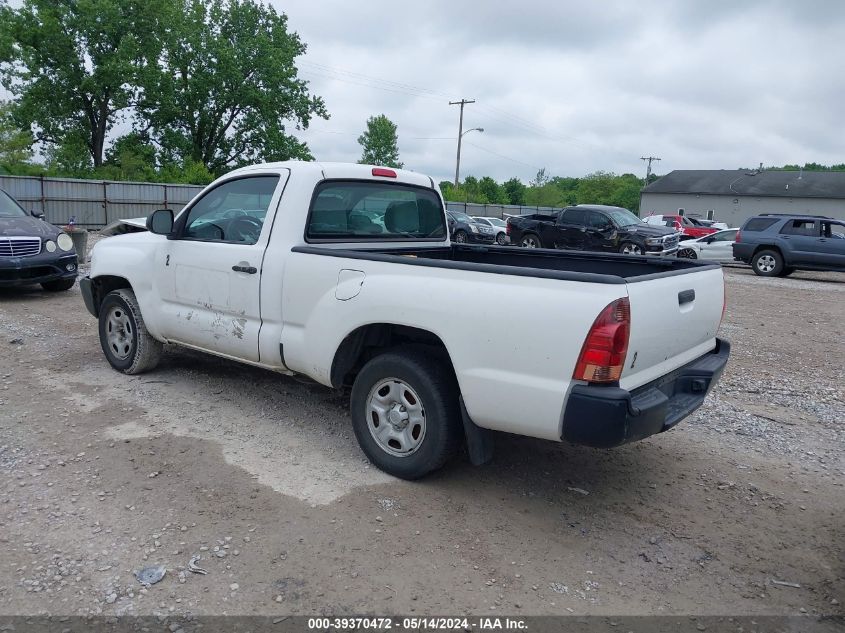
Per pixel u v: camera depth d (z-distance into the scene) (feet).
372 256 12.92
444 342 11.77
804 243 58.80
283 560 10.26
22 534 10.69
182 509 11.65
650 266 15.64
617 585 10.11
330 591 9.57
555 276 10.74
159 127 137.69
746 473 14.46
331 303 13.42
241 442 14.69
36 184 84.28
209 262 15.84
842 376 23.59
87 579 9.62
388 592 9.61
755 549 11.35
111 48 125.70
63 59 122.01
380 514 11.75
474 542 11.05
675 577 10.42
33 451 13.78
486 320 11.26
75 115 129.49
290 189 14.66
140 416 15.99
